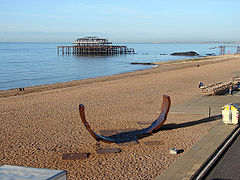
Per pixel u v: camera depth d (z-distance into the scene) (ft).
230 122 29.58
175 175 17.98
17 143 26.61
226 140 25.26
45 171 11.84
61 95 57.00
